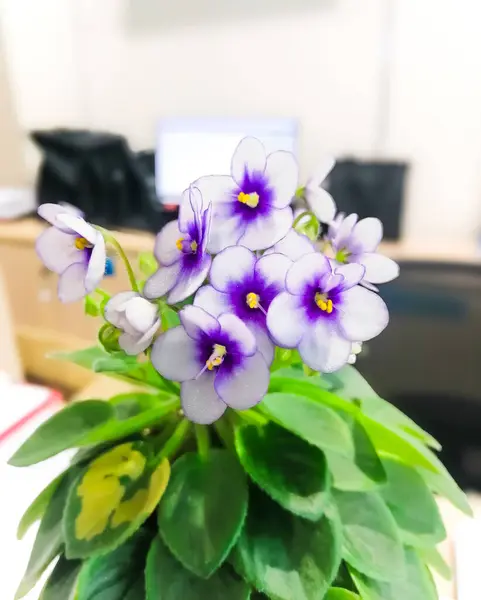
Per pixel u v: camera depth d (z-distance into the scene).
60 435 0.16
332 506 0.14
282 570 0.13
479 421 0.37
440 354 0.36
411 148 0.67
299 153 0.69
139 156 0.72
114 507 0.14
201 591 0.13
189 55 0.72
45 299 0.70
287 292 0.13
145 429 0.17
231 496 0.14
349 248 0.16
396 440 0.16
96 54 0.76
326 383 0.17
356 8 0.63
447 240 0.67
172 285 0.14
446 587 0.21
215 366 0.13
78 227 0.13
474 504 0.26
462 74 0.62
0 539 0.22
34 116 0.83
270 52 0.68
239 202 0.14
